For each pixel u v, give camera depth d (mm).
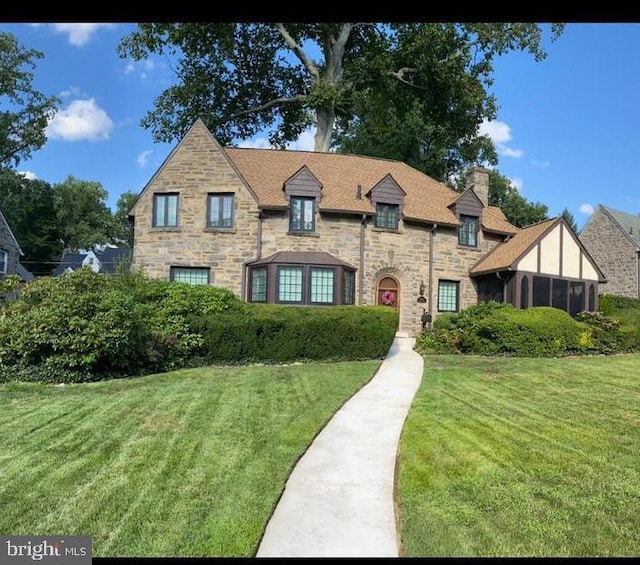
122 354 13375
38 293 14117
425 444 7805
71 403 10211
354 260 22297
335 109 32875
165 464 6906
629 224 38812
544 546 4969
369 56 32500
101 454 7273
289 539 5129
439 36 29047
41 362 12930
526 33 29406
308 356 16078
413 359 16672
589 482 6379
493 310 18734
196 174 21891
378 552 4887
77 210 72250
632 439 7980
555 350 17844
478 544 5008
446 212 24891
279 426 8672
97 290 14344
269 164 24891
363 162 27000
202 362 15328
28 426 8602
